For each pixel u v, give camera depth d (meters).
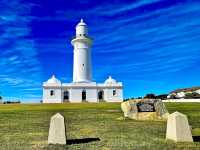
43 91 91.44
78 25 104.38
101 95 93.88
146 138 18.72
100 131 21.88
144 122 27.44
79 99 92.00
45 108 49.09
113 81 94.44
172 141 17.55
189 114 33.44
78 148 15.95
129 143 17.14
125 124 25.92
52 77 94.25
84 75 101.19
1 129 23.20
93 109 44.09
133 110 29.81
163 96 94.88
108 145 16.59
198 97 87.62
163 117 29.11
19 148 15.98
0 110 45.44
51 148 15.98
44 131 22.14
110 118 30.94
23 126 24.97
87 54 102.50
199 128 22.75
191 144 16.67
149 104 29.91
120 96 93.75
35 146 16.47
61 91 92.00
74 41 102.75
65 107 51.12
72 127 24.09
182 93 98.81
